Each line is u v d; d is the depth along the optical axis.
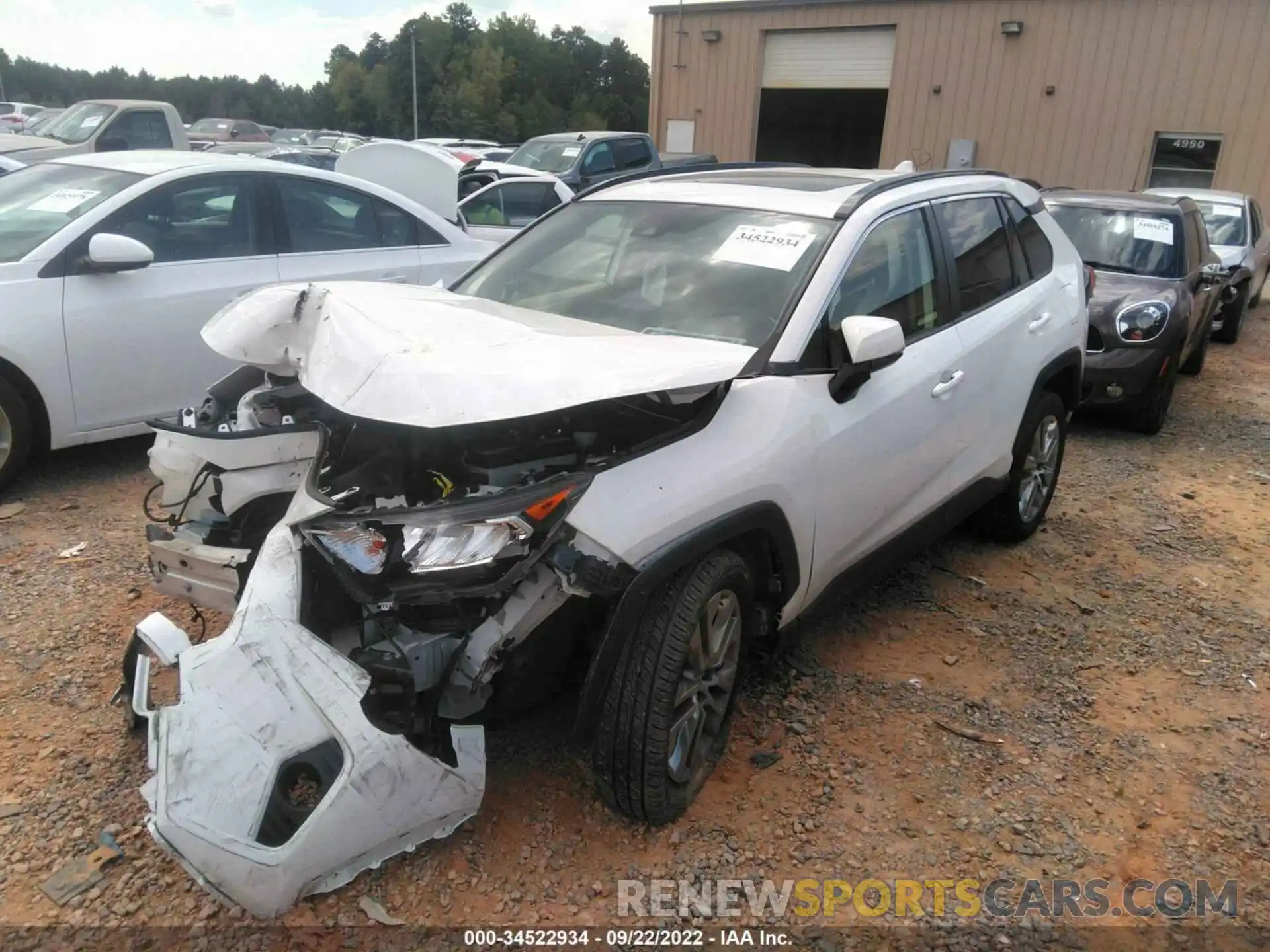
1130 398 6.86
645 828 2.73
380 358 2.48
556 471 2.57
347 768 2.19
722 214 3.62
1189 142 19.27
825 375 3.08
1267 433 7.37
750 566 2.91
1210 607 4.31
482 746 2.40
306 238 5.82
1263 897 2.62
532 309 3.52
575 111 99.75
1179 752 3.24
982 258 4.18
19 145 12.82
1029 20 20.08
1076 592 4.40
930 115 21.73
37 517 4.68
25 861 2.52
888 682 3.56
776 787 2.95
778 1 22.78
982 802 2.94
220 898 2.13
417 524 2.32
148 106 14.14
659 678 2.50
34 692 3.23
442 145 23.84
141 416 5.17
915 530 3.73
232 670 2.33
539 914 2.44
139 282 5.06
